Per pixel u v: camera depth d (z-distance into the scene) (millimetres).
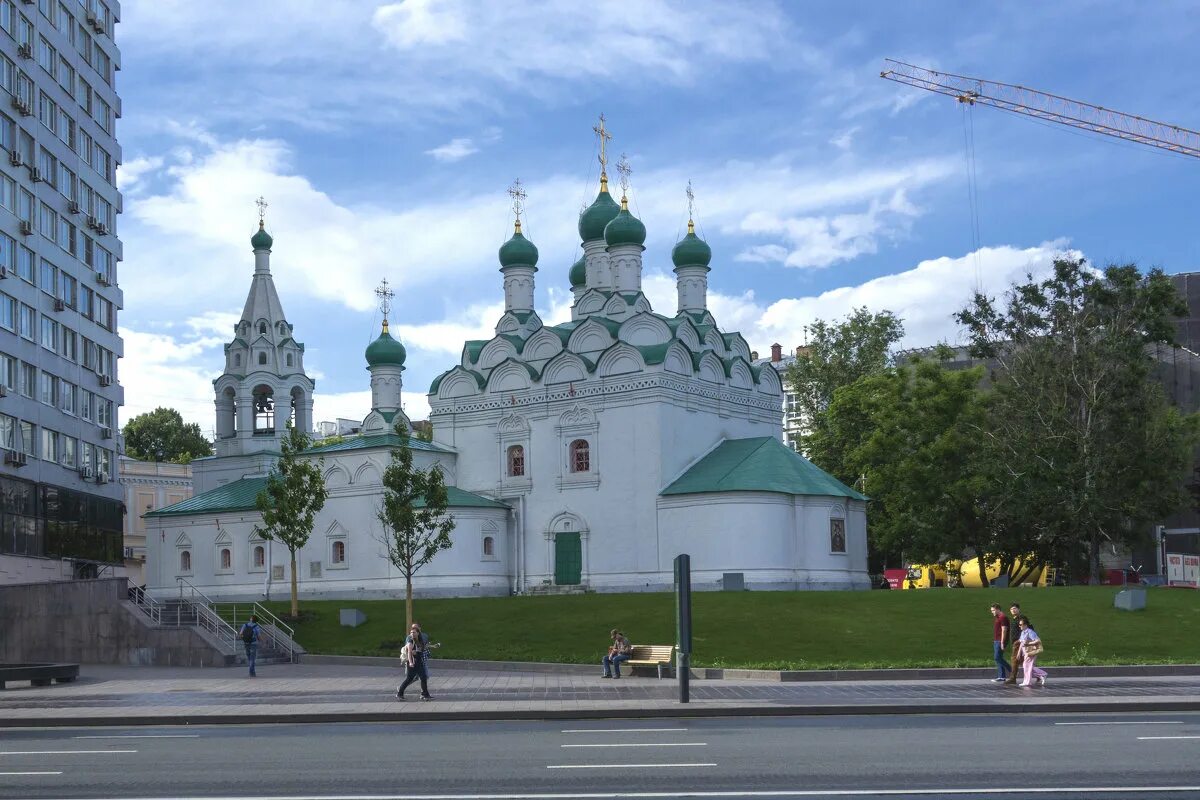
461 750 22719
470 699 33562
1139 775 18844
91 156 79750
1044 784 18125
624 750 22297
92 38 80375
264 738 25562
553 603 58375
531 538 71375
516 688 37438
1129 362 67812
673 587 65562
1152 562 96125
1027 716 28141
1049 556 76562
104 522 79375
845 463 85125
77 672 43750
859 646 46688
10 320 66562
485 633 53812
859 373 101000
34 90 70438
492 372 74062
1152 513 69500
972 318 73312
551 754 21922
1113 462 66688
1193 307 99062
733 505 64375
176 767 21016
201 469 83562
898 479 75875
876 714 29078
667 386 68375
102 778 19891
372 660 50688
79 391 76312
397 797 17688
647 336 71812
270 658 52844
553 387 71562
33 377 69375
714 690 35406
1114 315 69562
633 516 67875
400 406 81500
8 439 65750
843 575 67312
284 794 18141
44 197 71562
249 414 82750
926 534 73625
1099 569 71000
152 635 52312
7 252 66250
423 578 68875
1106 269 70250
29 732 28109
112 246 82938
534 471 71812
